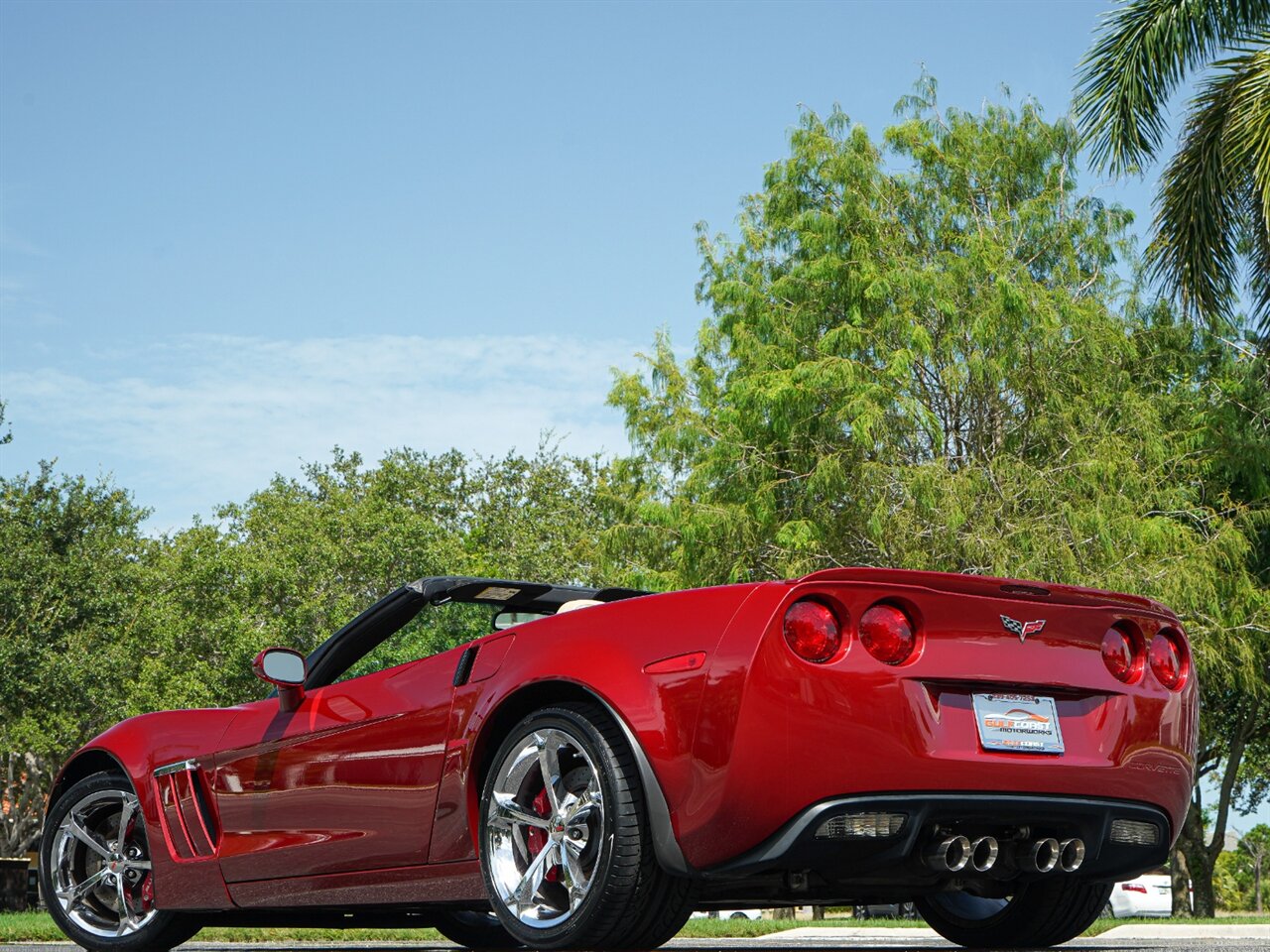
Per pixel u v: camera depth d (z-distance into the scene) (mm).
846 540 25797
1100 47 19359
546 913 4434
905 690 4184
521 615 5703
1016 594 4414
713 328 28594
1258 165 17359
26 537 34125
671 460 27672
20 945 6758
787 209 28047
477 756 4684
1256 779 44844
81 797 6160
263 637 38781
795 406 25469
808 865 4090
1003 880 5027
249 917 5836
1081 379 25266
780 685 4055
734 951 5938
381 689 5172
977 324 24156
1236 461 25031
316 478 51062
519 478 52531
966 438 25703
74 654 32812
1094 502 23531
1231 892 79062
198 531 44938
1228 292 19328
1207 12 18812
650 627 4359
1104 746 4523
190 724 5973
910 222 27750
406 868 4906
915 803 4133
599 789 4254
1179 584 22484
